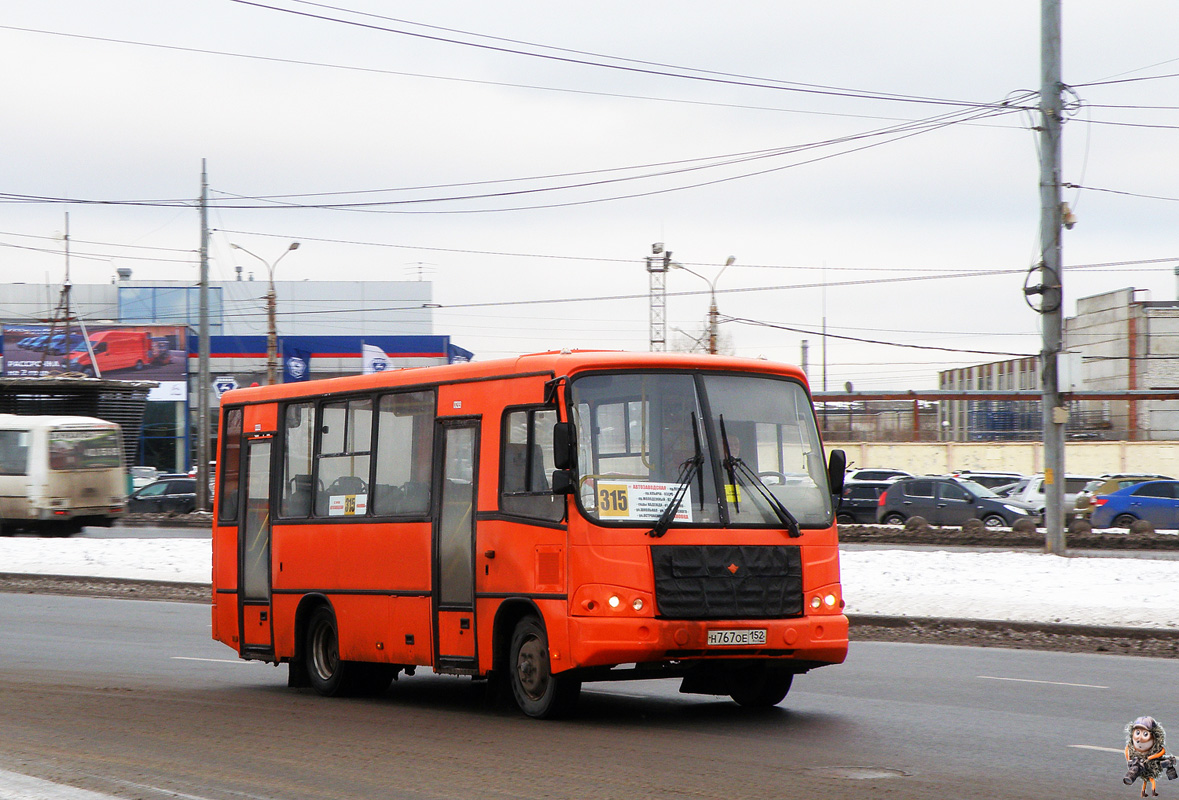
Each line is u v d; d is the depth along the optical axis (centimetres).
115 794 778
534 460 1078
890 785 774
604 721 1066
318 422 1363
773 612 1052
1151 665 1423
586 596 1013
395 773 838
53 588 2661
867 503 4341
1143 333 7944
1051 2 2600
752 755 885
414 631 1198
